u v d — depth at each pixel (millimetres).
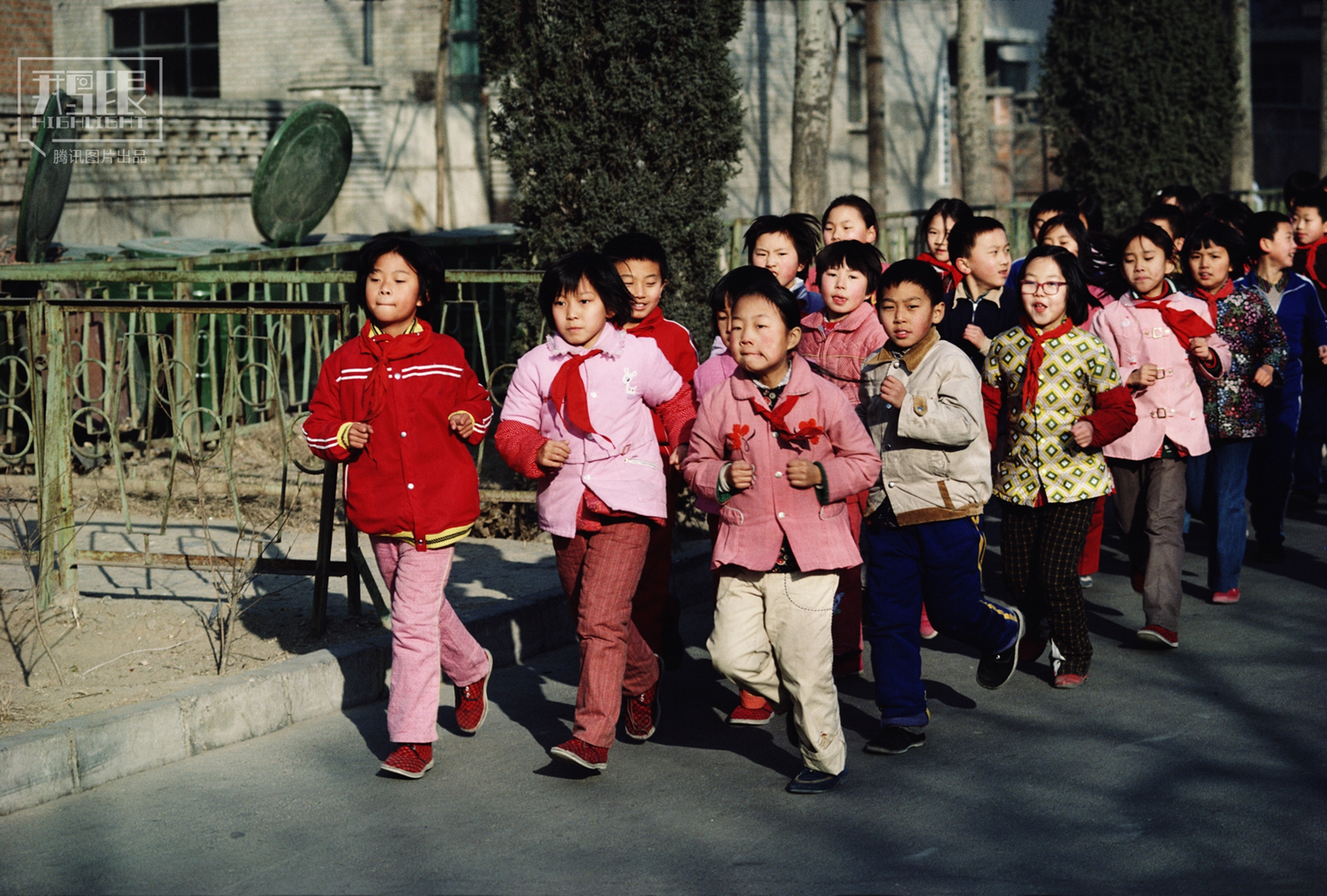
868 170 20094
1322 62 19609
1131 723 4965
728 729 5000
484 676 4844
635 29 7309
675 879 3715
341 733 4914
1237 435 6418
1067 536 5250
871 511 4703
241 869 3805
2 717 4496
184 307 5562
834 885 3670
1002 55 24719
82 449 7969
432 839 3994
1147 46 14727
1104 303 6879
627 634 4465
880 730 4738
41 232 9172
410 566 4441
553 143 7516
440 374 4449
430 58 18109
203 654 5227
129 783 4430
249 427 9250
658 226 7445
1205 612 6449
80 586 6148
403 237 4602
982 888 3639
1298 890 3598
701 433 4359
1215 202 9352
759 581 4289
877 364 4766
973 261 6145
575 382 4391
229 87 18984
